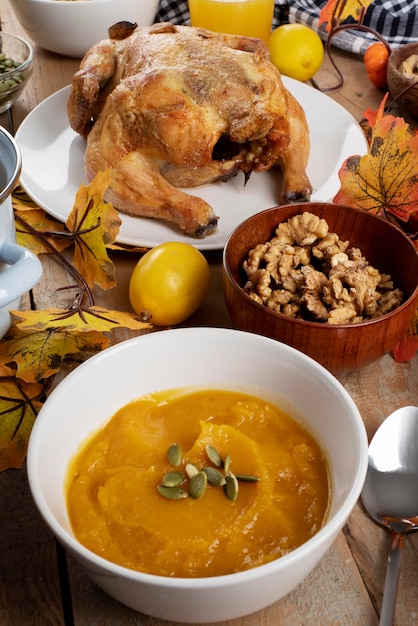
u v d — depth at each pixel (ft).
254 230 2.68
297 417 2.29
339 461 2.14
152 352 2.30
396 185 2.83
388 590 2.07
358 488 1.99
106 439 2.24
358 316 2.54
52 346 2.54
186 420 2.29
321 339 2.39
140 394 2.33
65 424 2.19
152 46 3.05
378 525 2.26
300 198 3.06
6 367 2.52
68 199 3.09
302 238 2.67
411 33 4.14
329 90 3.83
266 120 2.89
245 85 2.93
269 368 2.30
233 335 2.29
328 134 3.43
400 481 2.29
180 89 2.90
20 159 2.40
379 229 2.66
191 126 2.89
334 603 2.13
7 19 4.38
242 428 2.27
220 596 1.88
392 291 2.60
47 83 3.84
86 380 2.23
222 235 2.96
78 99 3.09
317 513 2.11
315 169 3.27
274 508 2.08
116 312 2.60
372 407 2.52
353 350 2.42
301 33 3.72
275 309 2.54
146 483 2.12
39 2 3.73
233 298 2.49
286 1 4.26
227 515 2.07
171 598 1.89
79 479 2.15
